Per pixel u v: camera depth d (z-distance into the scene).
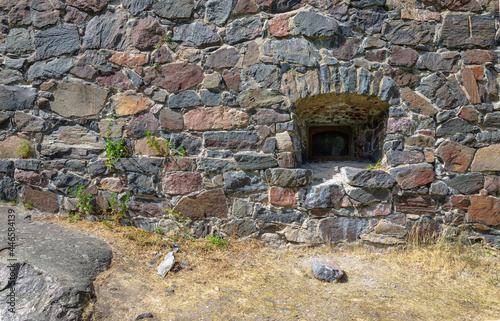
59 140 3.27
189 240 3.06
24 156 3.30
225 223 3.09
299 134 3.36
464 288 2.40
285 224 3.03
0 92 3.32
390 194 2.98
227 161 3.07
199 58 3.11
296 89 3.02
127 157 3.20
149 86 3.17
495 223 2.94
